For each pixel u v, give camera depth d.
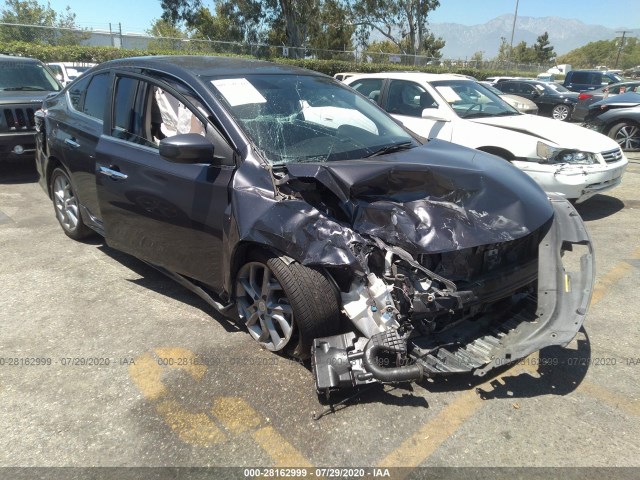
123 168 3.73
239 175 3.05
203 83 3.46
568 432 2.61
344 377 2.63
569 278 2.99
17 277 4.28
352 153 3.39
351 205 2.84
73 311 3.75
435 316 2.67
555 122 6.64
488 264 2.90
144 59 4.05
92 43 21.12
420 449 2.49
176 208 3.37
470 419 2.69
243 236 2.88
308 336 2.84
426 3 40.50
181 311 3.76
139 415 2.69
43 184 5.38
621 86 14.30
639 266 4.75
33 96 7.62
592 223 6.08
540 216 3.06
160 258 3.69
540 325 2.78
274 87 3.72
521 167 5.89
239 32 33.88
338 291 2.81
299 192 2.95
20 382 2.94
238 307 3.29
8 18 36.31
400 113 7.04
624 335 3.54
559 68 45.53
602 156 5.90
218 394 2.85
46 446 2.47
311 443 2.51
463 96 6.91
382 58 31.09
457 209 2.88
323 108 3.77
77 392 2.86
